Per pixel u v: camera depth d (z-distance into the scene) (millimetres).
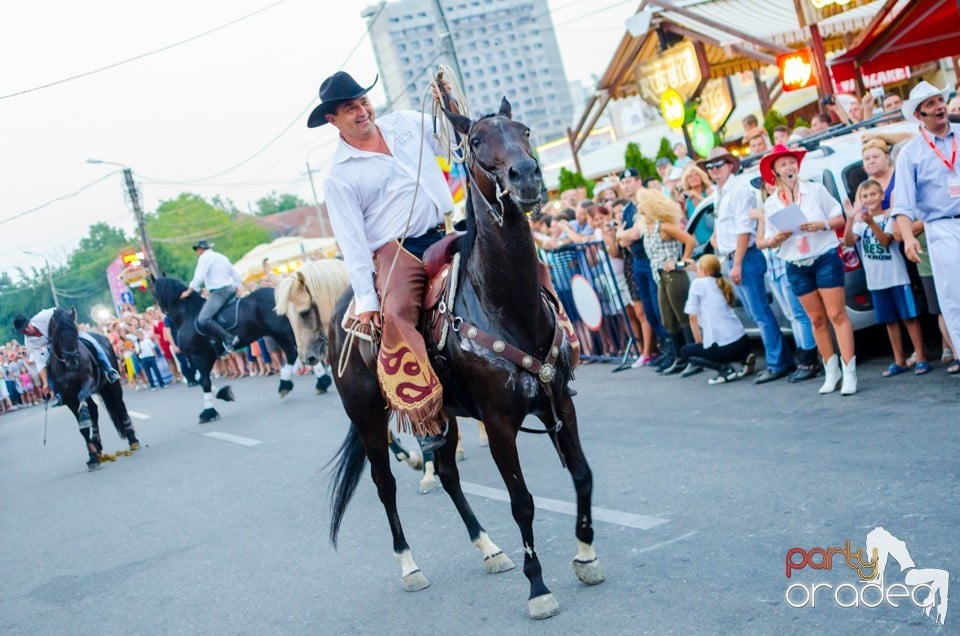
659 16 15875
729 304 9453
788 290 8297
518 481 4637
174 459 11945
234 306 14117
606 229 10992
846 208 8008
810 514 5133
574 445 4812
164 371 26203
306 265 9742
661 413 8547
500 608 4859
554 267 12375
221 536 7574
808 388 8148
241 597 5949
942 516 4699
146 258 33844
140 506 9461
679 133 26750
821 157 8500
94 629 5906
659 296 9992
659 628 4156
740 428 7352
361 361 5547
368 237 5305
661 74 16172
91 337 13055
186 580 6555
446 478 5570
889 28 12766
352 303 5684
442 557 5934
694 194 10836
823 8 14172
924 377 7512
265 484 9234
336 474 6059
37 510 10469
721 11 16078
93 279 60938
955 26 12883
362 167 5211
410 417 4938
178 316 14734
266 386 18359
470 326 4652
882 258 7598
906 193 6633
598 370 11633
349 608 5367
